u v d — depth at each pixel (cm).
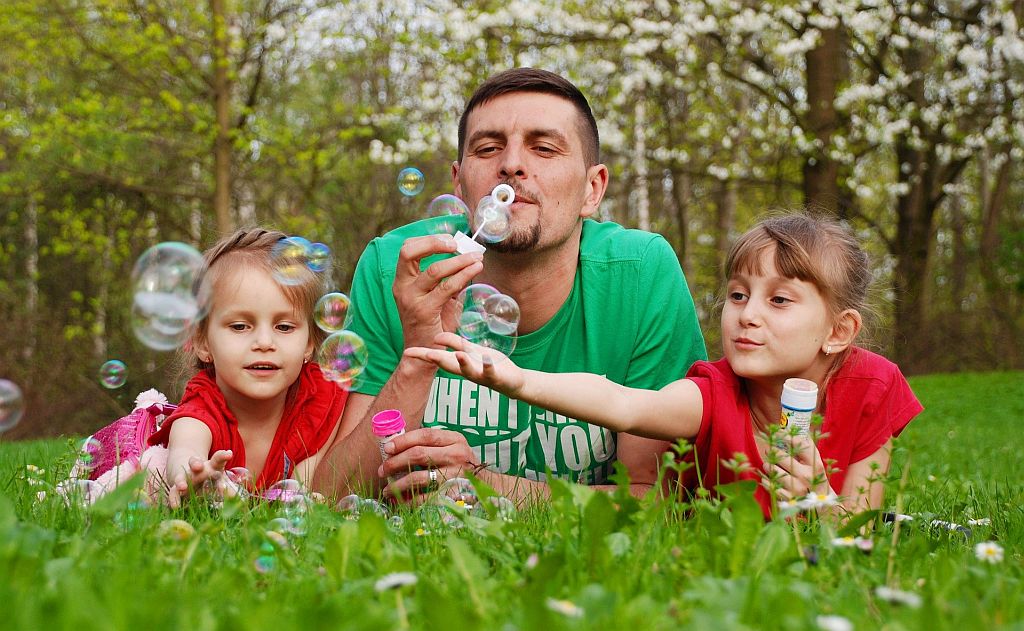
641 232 266
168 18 1054
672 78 1002
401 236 269
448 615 95
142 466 223
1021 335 1480
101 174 1085
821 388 227
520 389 189
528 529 166
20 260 1371
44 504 178
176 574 124
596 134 253
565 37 937
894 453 164
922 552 148
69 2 1035
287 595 116
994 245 1600
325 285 250
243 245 239
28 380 1222
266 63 1107
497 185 234
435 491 212
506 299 218
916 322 1297
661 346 253
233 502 154
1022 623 98
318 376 252
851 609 115
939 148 1118
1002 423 708
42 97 1154
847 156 1034
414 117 1008
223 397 237
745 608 106
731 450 217
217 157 1051
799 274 216
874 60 1095
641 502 161
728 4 932
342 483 232
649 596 112
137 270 225
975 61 991
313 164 1134
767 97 1040
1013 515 201
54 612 92
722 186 1191
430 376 225
